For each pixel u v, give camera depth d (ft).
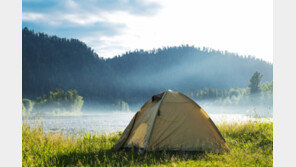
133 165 19.81
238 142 28.91
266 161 21.09
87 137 31.96
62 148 25.21
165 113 26.13
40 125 29.86
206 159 22.43
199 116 26.45
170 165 19.95
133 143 26.23
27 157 21.40
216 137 25.79
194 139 25.27
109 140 32.17
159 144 24.86
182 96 27.48
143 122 26.91
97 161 21.56
